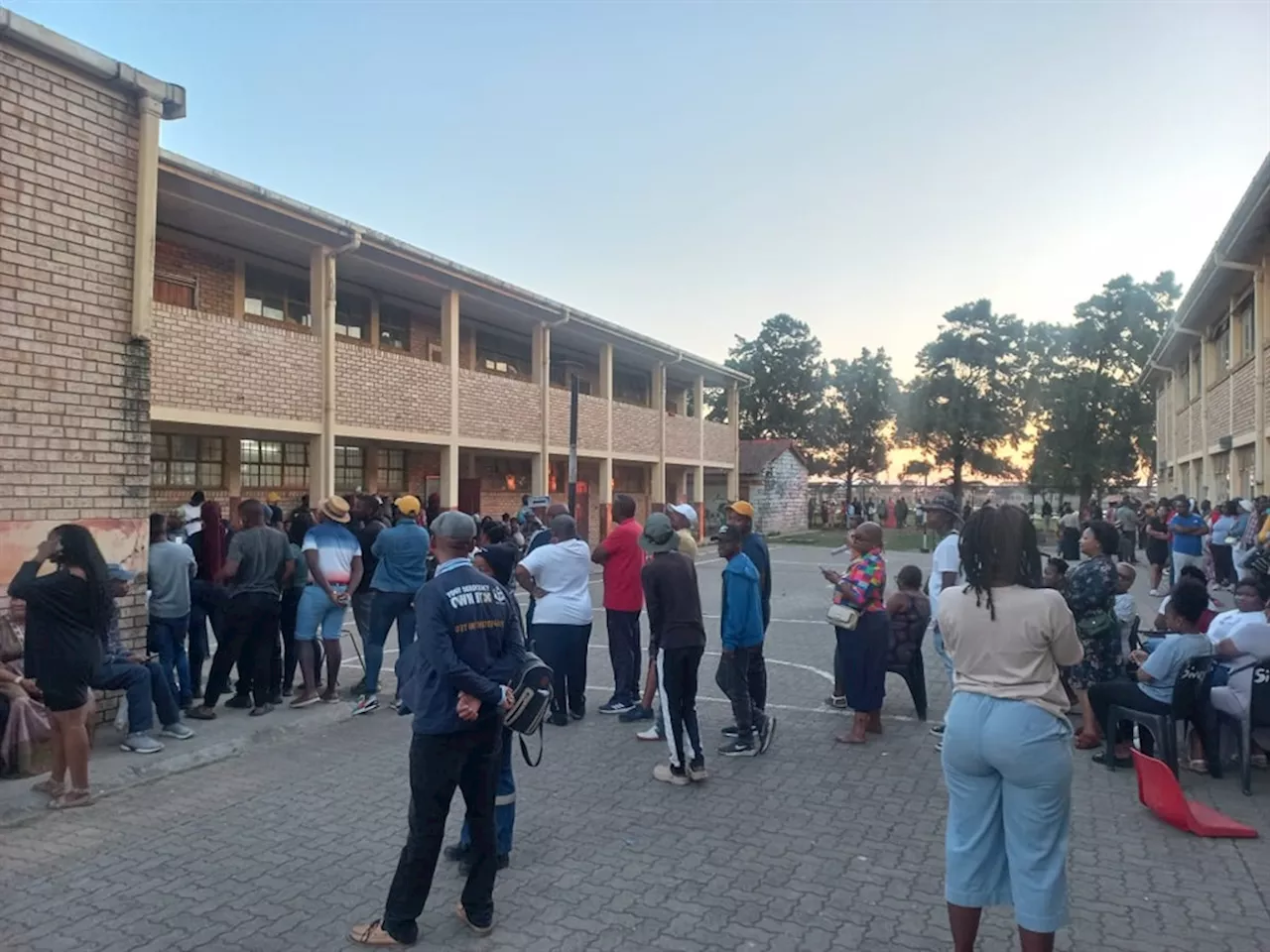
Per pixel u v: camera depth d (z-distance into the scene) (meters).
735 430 34.59
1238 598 6.59
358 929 3.96
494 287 18.97
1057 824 3.38
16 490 6.44
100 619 5.70
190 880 4.59
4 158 6.37
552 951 3.88
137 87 7.18
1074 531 25.69
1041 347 47.53
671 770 6.10
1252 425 17.73
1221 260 16.88
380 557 8.09
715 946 3.92
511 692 4.16
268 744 7.07
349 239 14.75
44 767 6.22
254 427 13.62
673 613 6.09
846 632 7.14
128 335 7.23
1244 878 4.66
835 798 5.86
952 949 3.90
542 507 14.66
